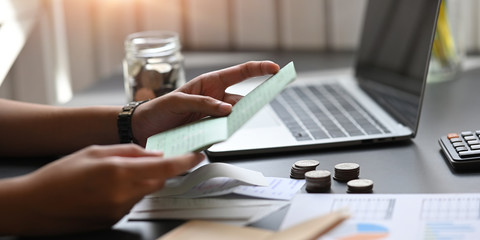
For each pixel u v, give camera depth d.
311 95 1.23
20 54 1.71
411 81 1.08
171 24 1.75
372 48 1.31
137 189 0.68
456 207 0.70
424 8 1.10
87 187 0.66
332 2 1.67
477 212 0.68
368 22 1.35
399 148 0.94
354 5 1.66
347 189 0.77
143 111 0.92
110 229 0.71
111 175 0.66
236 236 0.65
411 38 1.13
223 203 0.74
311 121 1.05
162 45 1.18
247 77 0.95
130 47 1.18
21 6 1.54
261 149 0.93
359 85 1.28
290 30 1.71
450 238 0.63
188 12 1.74
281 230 0.64
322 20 1.69
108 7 1.74
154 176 0.67
